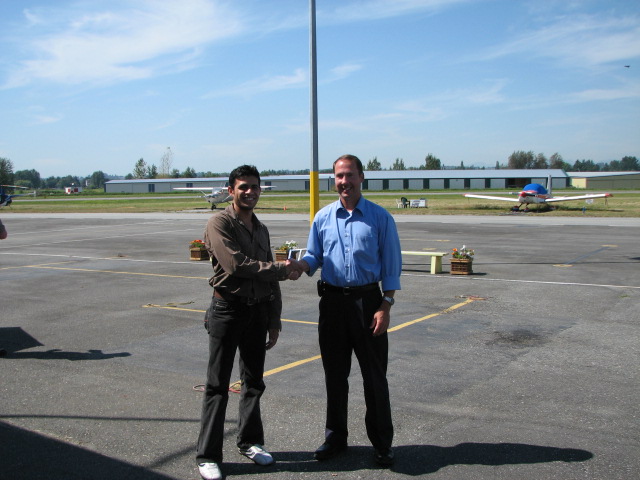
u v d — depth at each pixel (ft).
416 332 25.04
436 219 107.24
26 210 161.89
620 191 307.17
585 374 19.22
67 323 27.25
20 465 12.87
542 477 12.29
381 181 379.76
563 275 42.04
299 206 172.55
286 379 18.93
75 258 54.44
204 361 21.03
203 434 12.64
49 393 17.57
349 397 17.39
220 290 12.88
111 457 13.32
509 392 17.56
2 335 24.90
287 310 29.96
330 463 13.19
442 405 16.55
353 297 13.20
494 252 56.80
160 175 519.19
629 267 45.98
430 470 12.71
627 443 13.97
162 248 62.75
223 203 189.78
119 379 18.94
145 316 28.81
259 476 12.58
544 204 144.05
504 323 26.76
